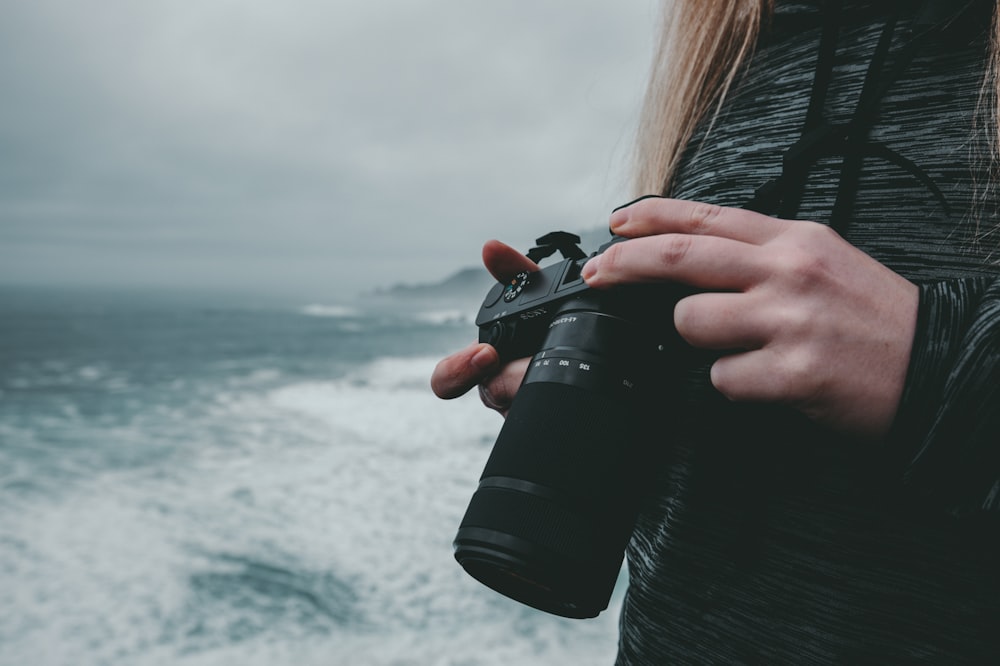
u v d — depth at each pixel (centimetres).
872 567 51
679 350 64
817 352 46
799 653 54
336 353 4484
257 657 705
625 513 60
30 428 1984
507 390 77
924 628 50
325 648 713
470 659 683
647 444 62
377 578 869
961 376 42
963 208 52
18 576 905
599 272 59
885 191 56
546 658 680
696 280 52
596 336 64
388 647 709
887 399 45
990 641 48
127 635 754
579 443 60
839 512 53
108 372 3434
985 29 53
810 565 54
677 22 85
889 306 46
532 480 60
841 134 58
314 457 1473
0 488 1312
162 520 1109
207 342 5469
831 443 54
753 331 48
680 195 81
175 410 2236
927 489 45
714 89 79
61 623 780
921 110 55
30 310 11212
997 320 42
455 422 1812
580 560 57
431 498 1169
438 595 818
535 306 75
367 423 1834
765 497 57
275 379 3048
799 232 48
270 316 11081
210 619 781
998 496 42
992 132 52
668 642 64
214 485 1301
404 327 8156
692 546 62
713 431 61
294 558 938
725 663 58
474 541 61
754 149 68
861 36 61
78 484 1347
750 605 57
